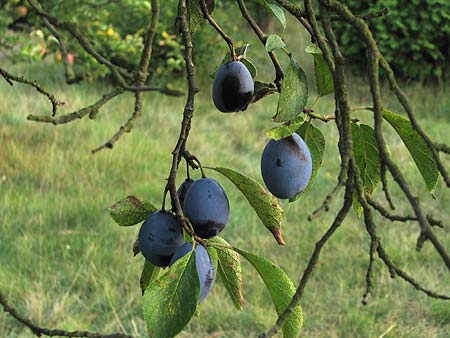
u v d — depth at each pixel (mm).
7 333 5855
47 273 6586
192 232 1277
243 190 1374
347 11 989
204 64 13375
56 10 8562
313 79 12883
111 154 9469
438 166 927
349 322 5977
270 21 15422
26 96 11984
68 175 9023
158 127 11211
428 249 7176
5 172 8992
